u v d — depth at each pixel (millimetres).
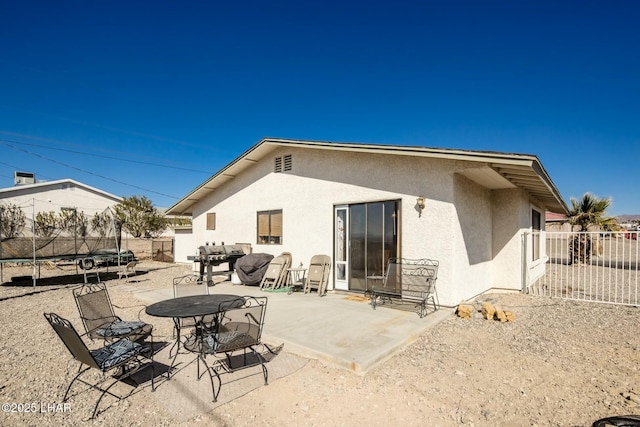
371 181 8258
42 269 16719
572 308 7199
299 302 7574
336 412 3266
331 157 9180
